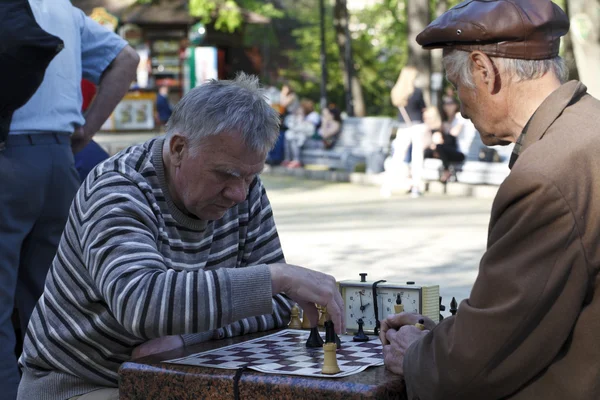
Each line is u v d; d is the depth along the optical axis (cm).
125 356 325
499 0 268
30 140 466
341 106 4003
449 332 259
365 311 354
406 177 1709
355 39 4106
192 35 3500
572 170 246
